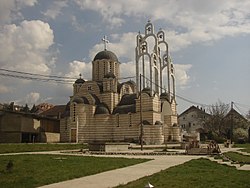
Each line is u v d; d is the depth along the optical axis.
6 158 32.31
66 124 81.88
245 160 32.91
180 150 54.69
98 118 82.44
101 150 49.62
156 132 75.88
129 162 28.47
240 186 15.96
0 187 15.79
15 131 71.31
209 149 43.28
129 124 80.00
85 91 87.31
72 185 16.52
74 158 32.62
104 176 19.81
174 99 91.12
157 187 15.55
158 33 95.19
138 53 84.38
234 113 119.94
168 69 91.94
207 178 18.41
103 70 90.69
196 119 144.00
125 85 89.81
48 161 28.78
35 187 15.97
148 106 77.69
